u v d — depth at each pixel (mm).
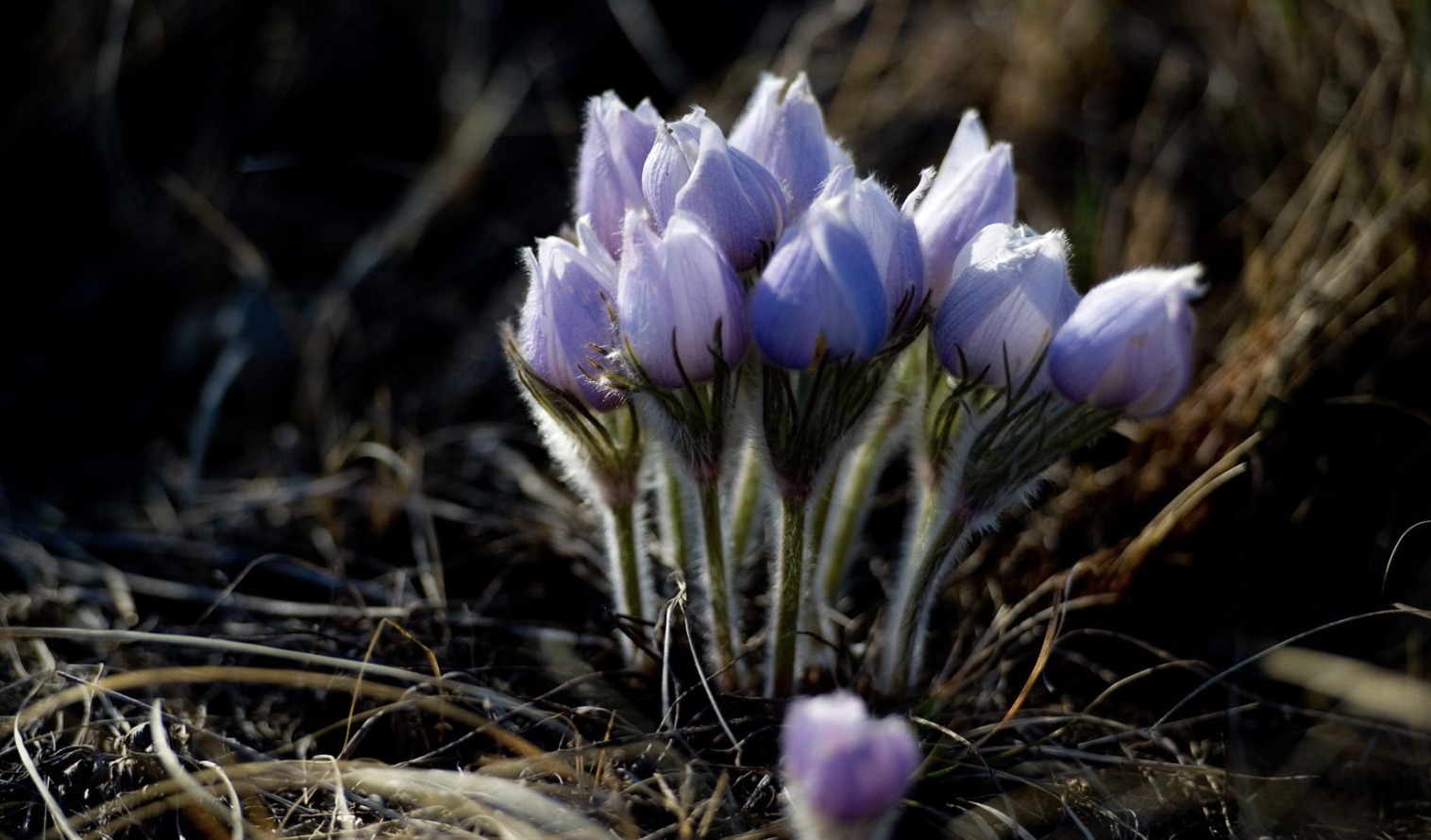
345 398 832
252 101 976
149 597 740
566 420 643
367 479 784
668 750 640
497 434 794
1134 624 704
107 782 643
